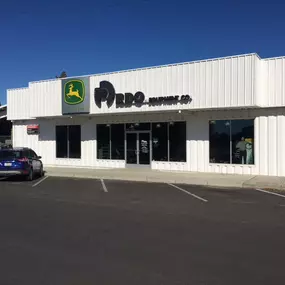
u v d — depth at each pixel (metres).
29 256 6.26
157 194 13.69
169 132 22.08
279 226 8.52
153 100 20.81
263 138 19.11
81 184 16.92
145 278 5.24
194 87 19.66
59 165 27.05
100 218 9.37
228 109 19.77
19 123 29.52
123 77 22.06
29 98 27.14
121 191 14.52
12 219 9.23
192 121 21.20
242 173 19.64
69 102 24.22
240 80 18.34
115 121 24.23
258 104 18.31
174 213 10.05
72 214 9.89
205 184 16.69
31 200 12.31
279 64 18.48
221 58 18.86
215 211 10.35
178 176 18.91
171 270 5.56
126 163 23.91
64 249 6.66
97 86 23.14
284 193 13.98
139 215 9.77
